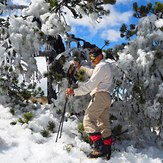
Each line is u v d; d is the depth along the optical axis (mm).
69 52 6707
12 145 5148
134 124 6238
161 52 6125
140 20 6594
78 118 6594
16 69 6656
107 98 5148
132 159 5215
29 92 7629
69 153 5141
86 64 6594
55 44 8500
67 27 6418
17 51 6559
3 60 6770
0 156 4719
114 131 5805
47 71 6660
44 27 6348
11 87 7504
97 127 5121
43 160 4805
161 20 6164
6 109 6832
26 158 4805
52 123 6035
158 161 5199
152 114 5828
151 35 6320
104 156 5082
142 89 6008
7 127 5898
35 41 6555
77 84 6000
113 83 6289
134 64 6250
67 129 6035
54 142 5512
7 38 6770
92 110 5152
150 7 6570
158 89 6027
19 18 6832
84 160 4992
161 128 6062
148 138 6141
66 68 6383
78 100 6297
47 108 7297
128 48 6504
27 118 6215
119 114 6324
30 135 5598
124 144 5855
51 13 6789
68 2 6918
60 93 6520
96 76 5043
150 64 6168
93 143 5258
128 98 6277
